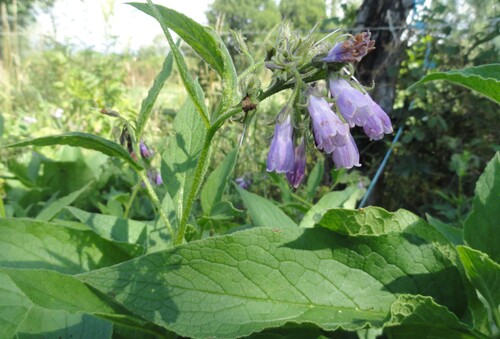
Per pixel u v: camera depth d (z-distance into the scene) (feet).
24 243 0.35
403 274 0.29
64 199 0.47
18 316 0.32
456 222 0.76
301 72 0.30
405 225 0.31
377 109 0.29
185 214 0.32
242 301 0.27
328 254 0.29
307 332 0.29
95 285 0.26
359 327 0.26
